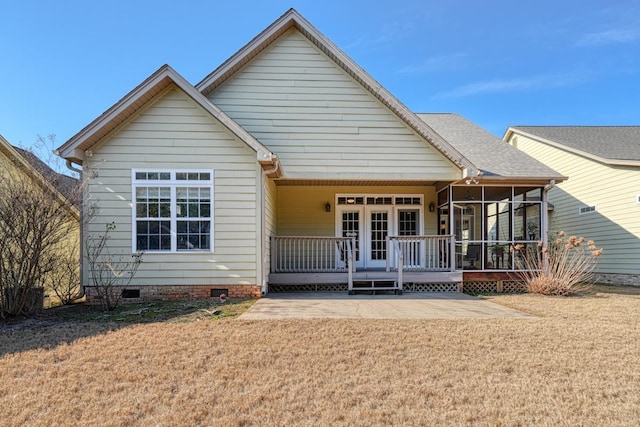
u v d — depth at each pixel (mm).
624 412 3289
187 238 9039
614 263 13875
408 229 12609
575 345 5070
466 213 11852
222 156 9141
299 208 12531
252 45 10227
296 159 10430
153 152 9062
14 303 7012
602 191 14469
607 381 3938
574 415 3242
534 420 3160
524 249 11398
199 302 8383
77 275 9328
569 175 16188
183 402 3465
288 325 6027
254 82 10539
